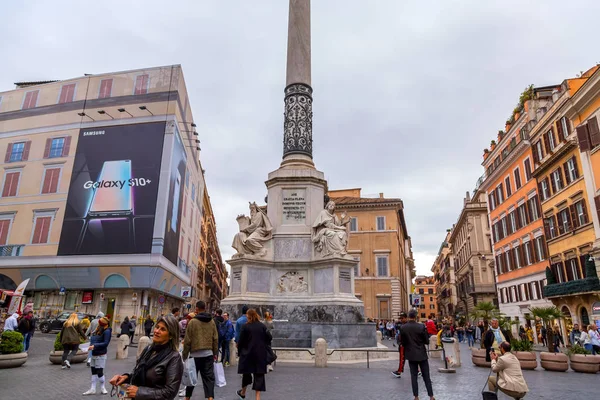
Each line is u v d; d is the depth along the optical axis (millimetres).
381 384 9477
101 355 8438
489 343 13891
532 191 35031
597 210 25734
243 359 7316
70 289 33031
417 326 7863
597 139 25797
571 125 29031
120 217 33625
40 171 36125
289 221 17016
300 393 8250
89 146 35844
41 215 34781
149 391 3596
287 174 17516
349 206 56312
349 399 7758
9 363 12234
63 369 12148
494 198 43781
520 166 37312
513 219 39000
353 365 12578
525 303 36062
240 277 15570
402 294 59125
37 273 33500
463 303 64688
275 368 11664
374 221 55594
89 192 34625
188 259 44781
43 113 37625
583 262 27422
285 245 16500
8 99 38938
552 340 21703
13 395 8125
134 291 32562
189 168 43312
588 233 26938
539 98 35875
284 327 14133
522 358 14414
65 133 36656
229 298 15508
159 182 34062
